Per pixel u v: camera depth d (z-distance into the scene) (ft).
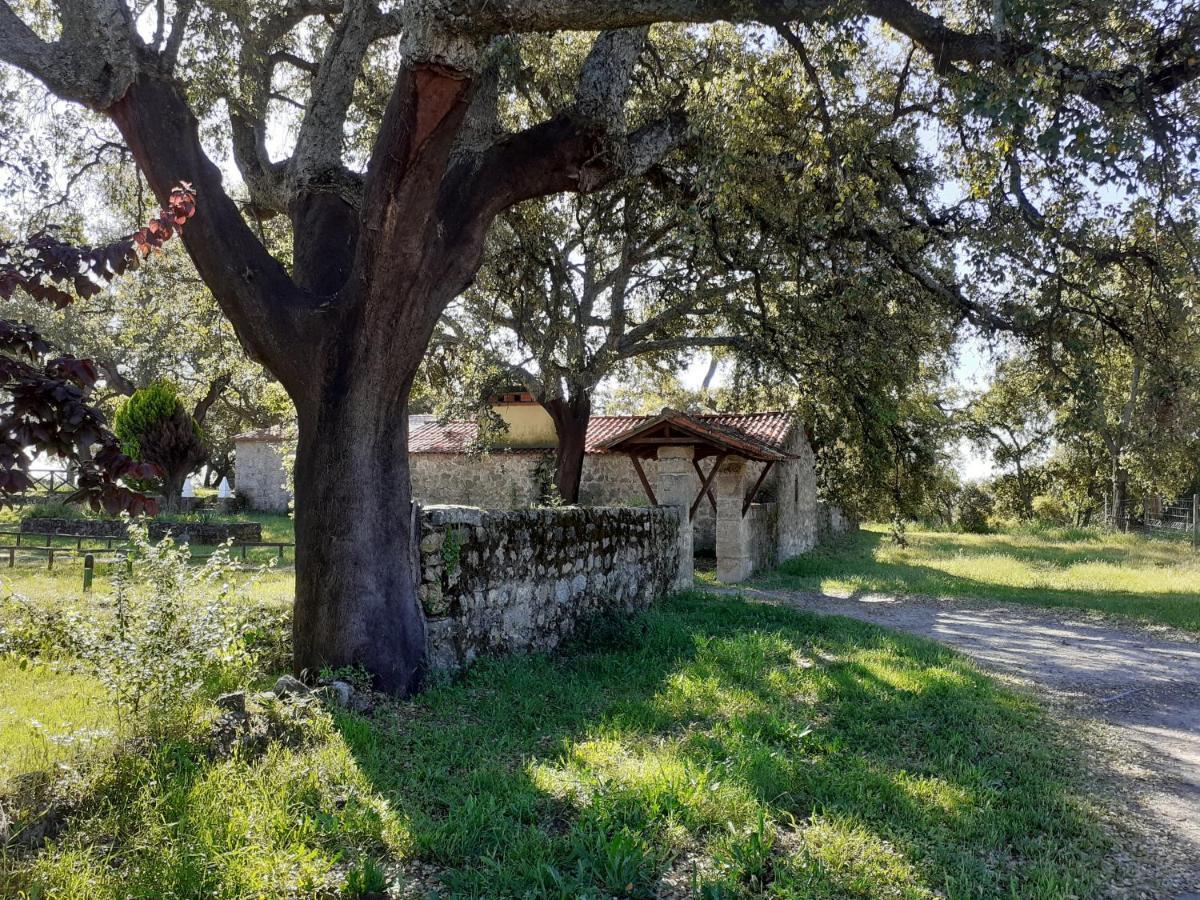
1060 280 27.55
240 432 124.98
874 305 34.86
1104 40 22.39
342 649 19.83
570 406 58.70
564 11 17.79
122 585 16.31
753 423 67.72
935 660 27.86
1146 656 32.19
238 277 20.08
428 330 20.86
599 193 42.14
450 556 22.20
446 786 14.11
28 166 26.86
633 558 34.91
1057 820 14.10
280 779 13.08
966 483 130.93
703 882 10.88
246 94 26.91
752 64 31.63
